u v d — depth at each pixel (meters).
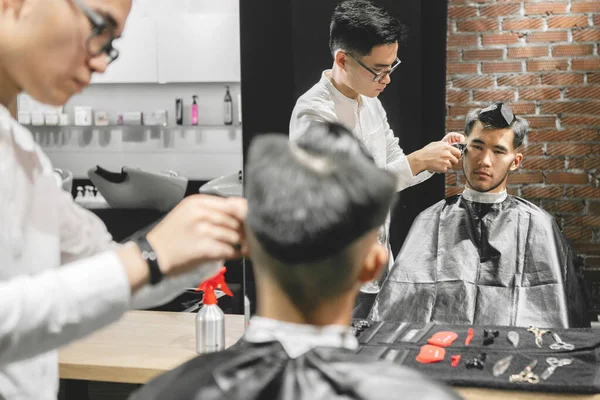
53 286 0.89
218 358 0.85
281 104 2.83
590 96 3.45
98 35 1.07
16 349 0.88
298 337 0.86
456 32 3.56
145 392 0.83
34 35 1.04
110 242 1.47
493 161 2.43
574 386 1.66
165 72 5.04
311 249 0.82
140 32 5.03
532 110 3.52
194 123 5.07
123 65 5.07
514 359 1.85
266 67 2.82
